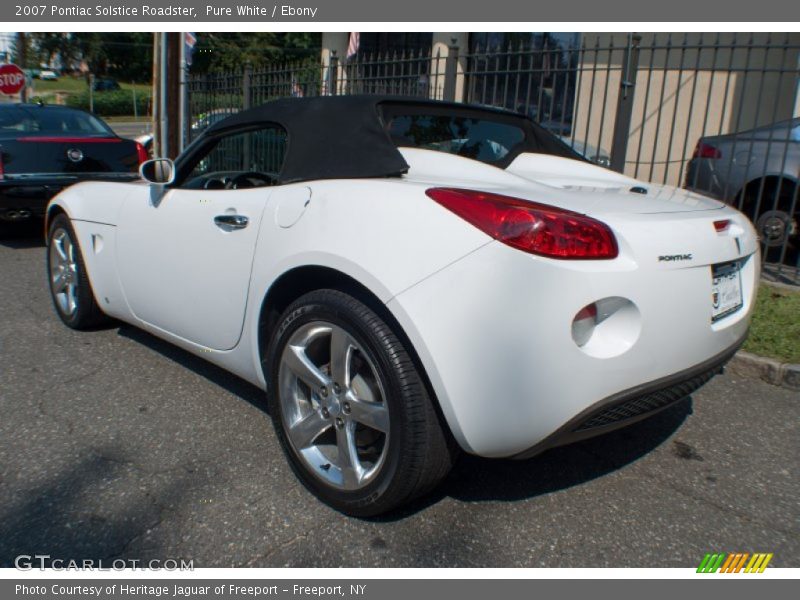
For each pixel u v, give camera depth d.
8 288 5.87
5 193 7.25
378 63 7.52
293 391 2.70
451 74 6.65
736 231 2.64
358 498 2.45
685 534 2.51
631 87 5.87
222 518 2.53
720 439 3.27
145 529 2.46
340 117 2.93
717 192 6.47
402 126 3.03
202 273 3.16
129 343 4.43
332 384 2.51
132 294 3.80
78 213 4.25
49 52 56.03
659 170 10.77
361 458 2.58
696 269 2.39
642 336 2.22
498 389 2.13
